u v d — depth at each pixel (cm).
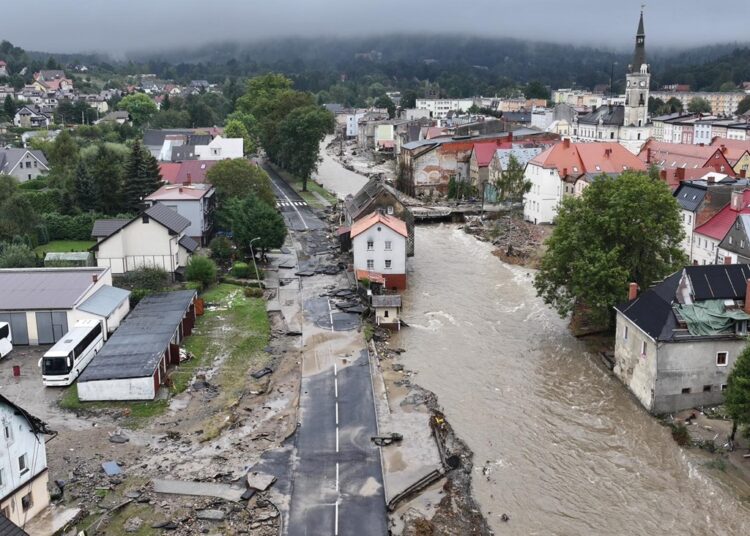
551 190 12850
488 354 7381
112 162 12775
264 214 10256
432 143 16400
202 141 18450
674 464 5353
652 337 5900
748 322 5844
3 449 4150
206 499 4756
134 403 6094
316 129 16650
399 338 7831
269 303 8788
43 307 7200
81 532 4325
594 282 6844
